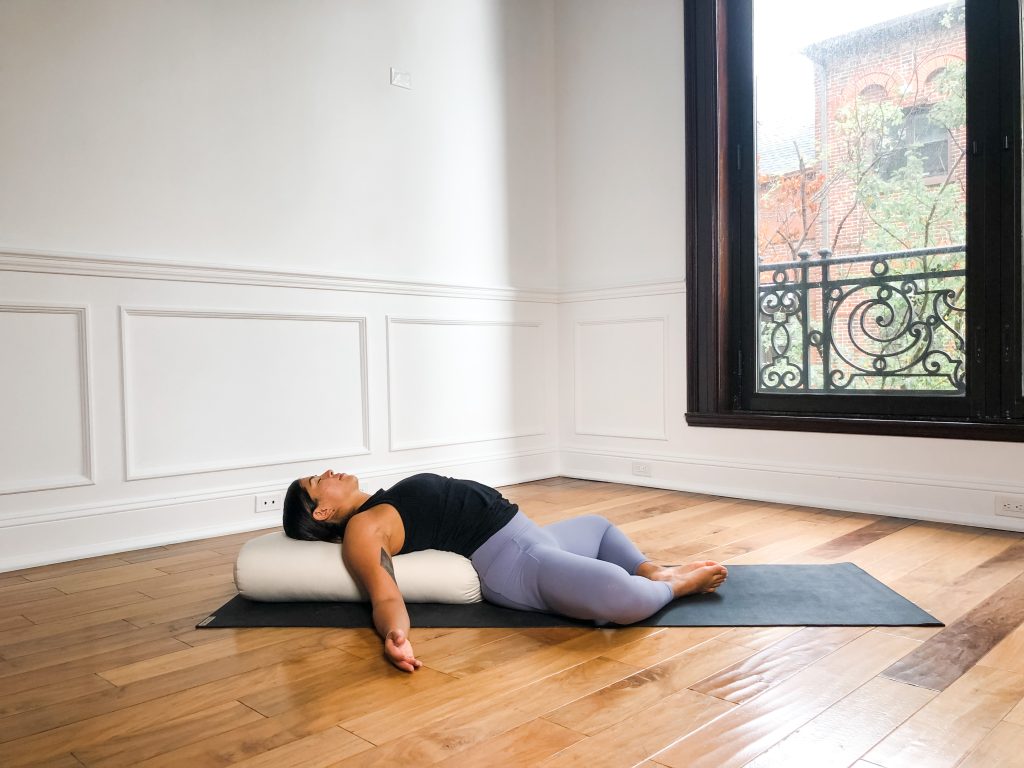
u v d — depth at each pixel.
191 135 3.47
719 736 1.49
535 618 2.20
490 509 2.35
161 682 1.82
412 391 4.25
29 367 3.05
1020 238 3.28
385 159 4.16
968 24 3.38
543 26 4.93
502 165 4.72
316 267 3.88
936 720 1.54
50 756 1.46
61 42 3.13
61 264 3.09
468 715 1.59
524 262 4.84
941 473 3.45
